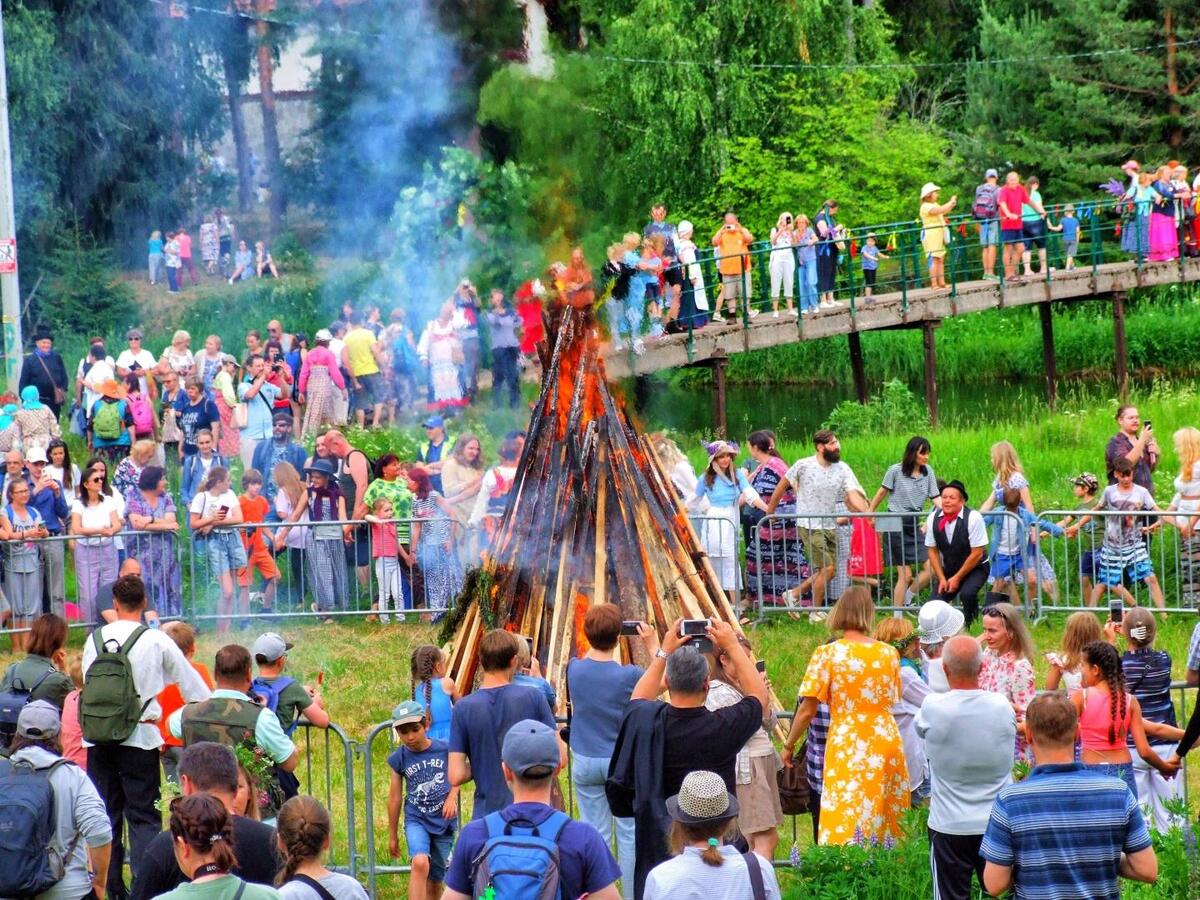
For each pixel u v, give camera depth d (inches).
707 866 324.5
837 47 1857.8
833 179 1803.6
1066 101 1989.4
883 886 431.5
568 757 491.2
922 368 1779.0
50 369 1117.7
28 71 1628.9
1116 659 455.8
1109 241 1943.9
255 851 352.2
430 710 486.6
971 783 393.4
